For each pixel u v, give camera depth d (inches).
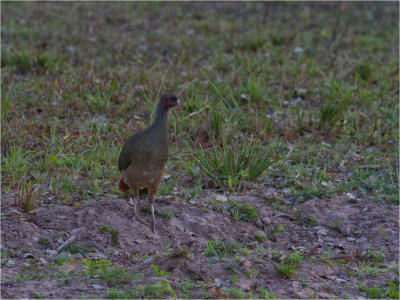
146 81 982.4
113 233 514.0
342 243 562.3
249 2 1662.2
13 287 411.2
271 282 454.3
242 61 1092.5
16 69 1016.9
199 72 1039.0
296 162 739.4
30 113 824.3
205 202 601.0
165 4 1626.5
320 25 1438.2
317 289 447.5
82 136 753.0
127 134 772.6
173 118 821.9
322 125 856.3
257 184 666.8
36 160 693.9
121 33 1333.7
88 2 1599.4
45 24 1355.8
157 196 608.1
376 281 471.8
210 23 1429.6
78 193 604.4
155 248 515.2
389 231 577.6
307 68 1095.0
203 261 480.1
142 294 406.3
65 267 458.9
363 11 1604.3
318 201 635.5
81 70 1018.1
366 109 933.2
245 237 553.0
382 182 689.6
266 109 928.3
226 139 779.4
